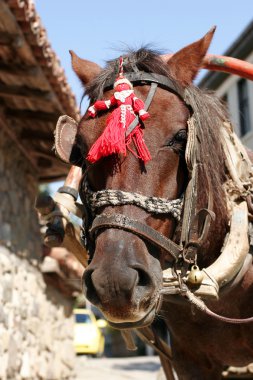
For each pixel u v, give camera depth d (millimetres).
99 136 3840
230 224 4473
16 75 9445
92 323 32844
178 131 3889
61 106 10750
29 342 11742
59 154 4176
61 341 15031
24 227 12250
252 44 24938
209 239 4375
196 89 4305
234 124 5133
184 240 3920
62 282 14445
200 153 4086
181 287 3984
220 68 5465
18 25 8172
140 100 3852
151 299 3520
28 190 12961
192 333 4793
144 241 3631
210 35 4324
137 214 3637
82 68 4730
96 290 3396
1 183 10820
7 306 10383
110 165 3699
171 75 4137
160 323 5449
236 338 4742
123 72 4117
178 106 3996
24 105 10906
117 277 3350
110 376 20859
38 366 12344
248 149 5539
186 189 3898
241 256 4309
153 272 3584
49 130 11930
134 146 3711
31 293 12211
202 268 4512
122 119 3717
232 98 28109
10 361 10281
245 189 4621
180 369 5043
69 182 5121
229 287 4352
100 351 37625
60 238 4816
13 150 11766
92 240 3934
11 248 11000
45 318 13383
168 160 3805
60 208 4914
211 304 4555
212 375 5043
